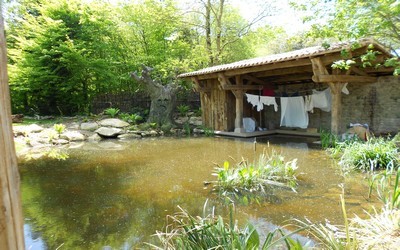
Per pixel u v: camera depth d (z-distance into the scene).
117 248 2.49
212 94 10.34
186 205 3.42
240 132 9.31
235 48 15.70
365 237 2.01
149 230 2.82
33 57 12.30
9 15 12.70
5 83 0.49
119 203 3.58
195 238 1.82
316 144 7.43
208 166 5.36
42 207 3.50
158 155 6.57
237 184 3.96
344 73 7.00
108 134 9.42
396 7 3.24
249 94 9.26
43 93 13.09
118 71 14.34
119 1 13.59
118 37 14.42
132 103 13.07
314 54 6.09
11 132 0.51
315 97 8.50
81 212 3.32
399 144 5.46
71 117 12.27
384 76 7.75
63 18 12.89
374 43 5.27
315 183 4.02
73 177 4.86
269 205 3.30
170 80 13.32
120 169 5.35
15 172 0.51
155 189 4.08
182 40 15.01
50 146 8.09
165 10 13.34
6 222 0.49
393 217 2.17
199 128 10.55
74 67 12.64
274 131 9.90
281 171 4.37
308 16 4.40
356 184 3.89
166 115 10.88
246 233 1.90
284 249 2.28
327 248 2.04
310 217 2.92
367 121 8.16
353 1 3.67
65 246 2.54
